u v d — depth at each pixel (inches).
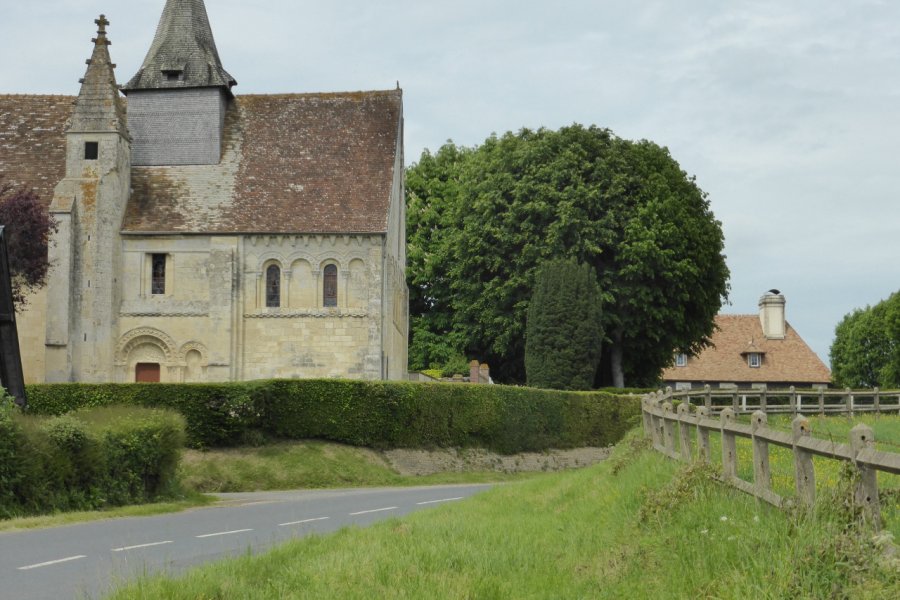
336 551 546.9
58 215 1957.4
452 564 514.3
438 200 3031.5
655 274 2348.7
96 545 676.7
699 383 3614.7
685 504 523.5
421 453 1664.6
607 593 426.9
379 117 2237.9
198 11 2236.7
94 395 1489.9
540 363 2223.2
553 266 2246.6
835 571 350.9
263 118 2233.0
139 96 2180.1
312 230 2034.9
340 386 1592.0
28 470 884.0
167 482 1098.7
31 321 1983.3
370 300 2031.3
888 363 3971.5
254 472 1456.7
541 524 639.8
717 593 376.2
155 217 2066.9
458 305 2556.6
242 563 510.6
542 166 2404.0
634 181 2393.0
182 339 2030.0
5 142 2150.6
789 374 3634.4
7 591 498.0
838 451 391.2
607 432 2036.2
